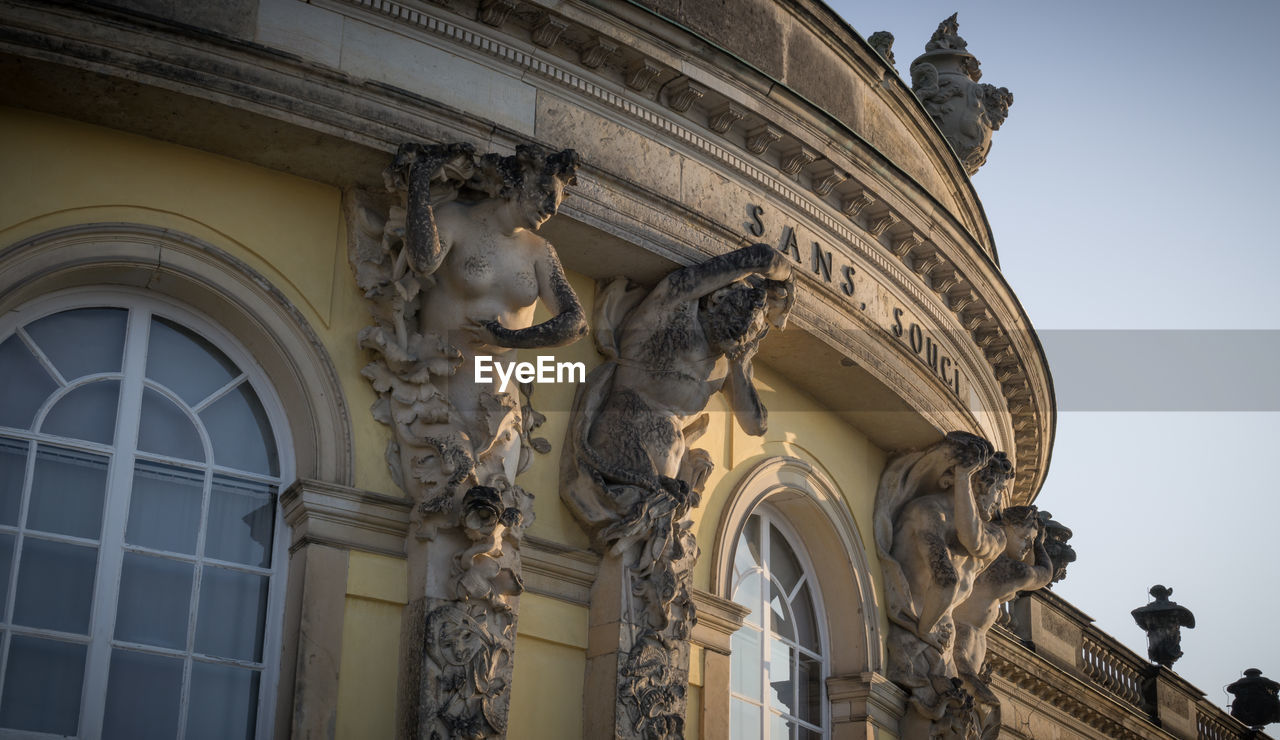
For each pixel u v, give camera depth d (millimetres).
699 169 15922
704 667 15633
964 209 21594
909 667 18359
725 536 16453
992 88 22703
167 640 12992
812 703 17906
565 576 14516
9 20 12320
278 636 13336
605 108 15188
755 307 15383
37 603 12555
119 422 13188
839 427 18672
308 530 13211
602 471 14750
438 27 14227
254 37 13367
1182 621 33219
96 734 12500
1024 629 26297
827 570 18281
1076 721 26609
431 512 13367
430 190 13711
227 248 13672
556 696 14273
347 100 13562
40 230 12883
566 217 14609
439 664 13047
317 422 13617
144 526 13125
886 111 19109
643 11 14820
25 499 12688
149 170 13469
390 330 13906
